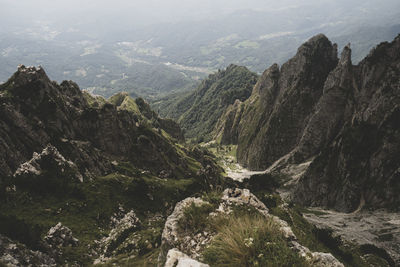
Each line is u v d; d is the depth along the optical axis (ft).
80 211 167.22
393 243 296.92
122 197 209.87
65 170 198.39
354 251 156.97
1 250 76.64
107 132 344.49
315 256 28.02
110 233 140.97
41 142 238.48
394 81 500.74
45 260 89.04
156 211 219.82
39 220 144.05
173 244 35.47
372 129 493.36
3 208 143.74
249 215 38.11
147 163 380.99
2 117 226.58
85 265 105.29
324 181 514.27
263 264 25.17
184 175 434.71
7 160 204.23
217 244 29.96
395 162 430.61
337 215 433.48
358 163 475.72
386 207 408.87
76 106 372.99
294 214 148.97
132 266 82.99
